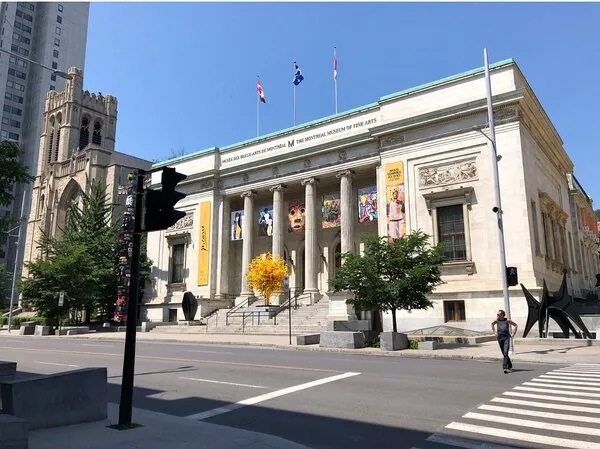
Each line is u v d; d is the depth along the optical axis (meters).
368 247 23.56
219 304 43.16
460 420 7.86
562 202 43.38
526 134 31.11
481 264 29.53
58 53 106.50
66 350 22.39
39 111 101.75
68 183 65.50
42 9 107.94
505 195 29.42
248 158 44.53
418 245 23.22
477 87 31.64
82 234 50.22
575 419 7.79
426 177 32.53
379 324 33.09
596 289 50.16
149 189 7.51
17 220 13.67
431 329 26.48
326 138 39.69
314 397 10.04
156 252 49.16
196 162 47.62
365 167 37.19
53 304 39.94
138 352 21.06
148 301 48.22
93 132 73.50
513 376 12.85
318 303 36.75
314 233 39.34
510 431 7.12
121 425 7.26
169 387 11.53
